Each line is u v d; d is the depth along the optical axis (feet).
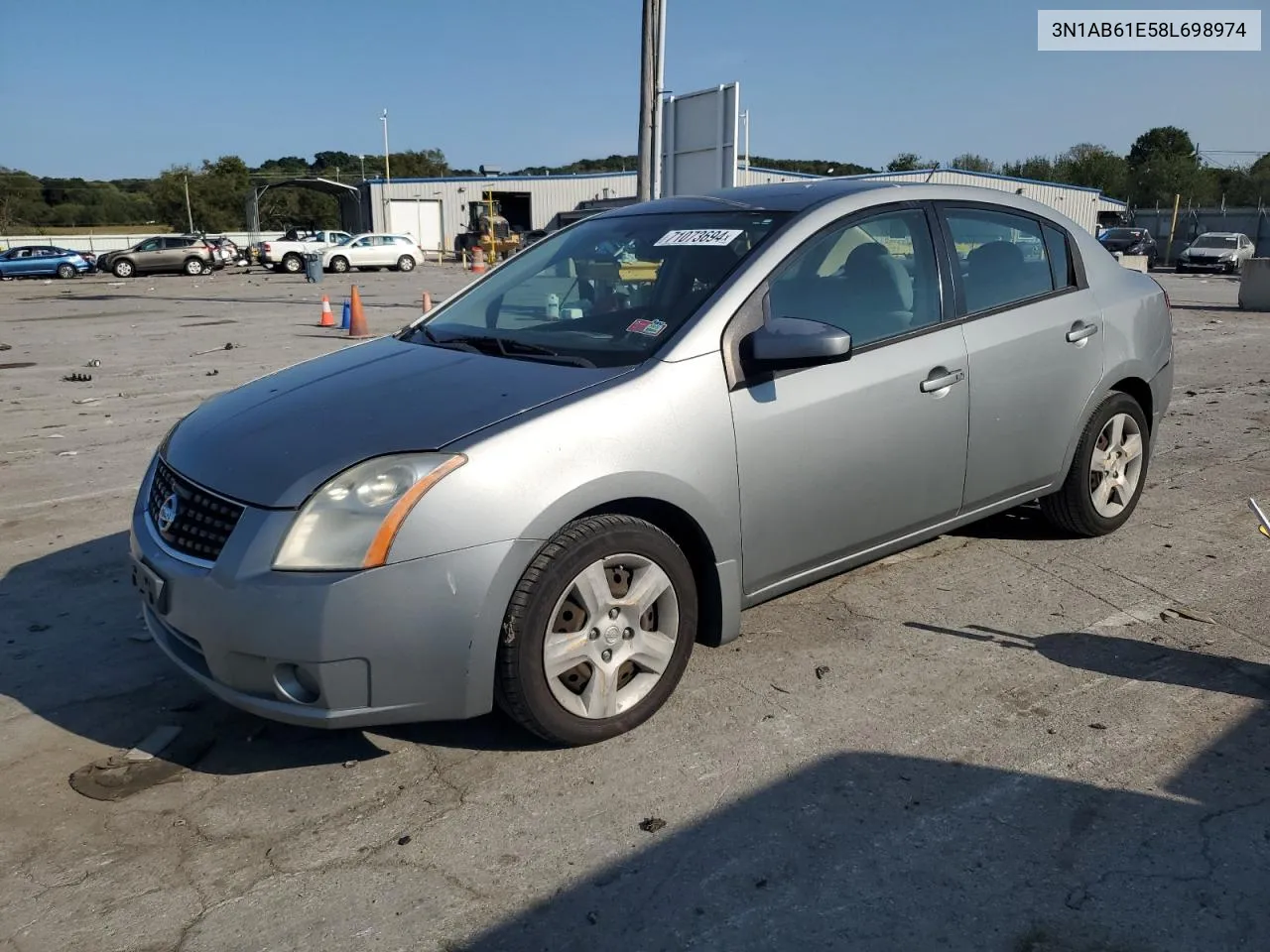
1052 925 7.98
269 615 9.07
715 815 9.43
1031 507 18.48
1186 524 17.53
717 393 11.00
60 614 14.33
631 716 10.77
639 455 10.28
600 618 10.32
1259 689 11.67
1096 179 214.48
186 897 8.46
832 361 10.93
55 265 124.16
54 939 7.98
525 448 9.66
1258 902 8.20
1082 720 11.03
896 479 12.79
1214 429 25.05
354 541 9.14
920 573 15.31
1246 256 114.11
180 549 9.88
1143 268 108.37
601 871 8.70
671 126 41.50
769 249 12.00
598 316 12.13
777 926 8.02
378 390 10.98
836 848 8.95
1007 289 14.47
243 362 39.75
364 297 79.77
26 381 35.22
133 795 9.94
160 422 27.53
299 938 7.97
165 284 108.37
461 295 14.58
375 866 8.82
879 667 12.30
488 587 9.41
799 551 12.07
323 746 10.81
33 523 18.49
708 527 10.98
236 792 9.98
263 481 9.60
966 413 13.47
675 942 7.86
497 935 7.97
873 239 13.00
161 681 12.32
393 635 9.17
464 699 9.59
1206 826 9.17
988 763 10.22
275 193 266.16
